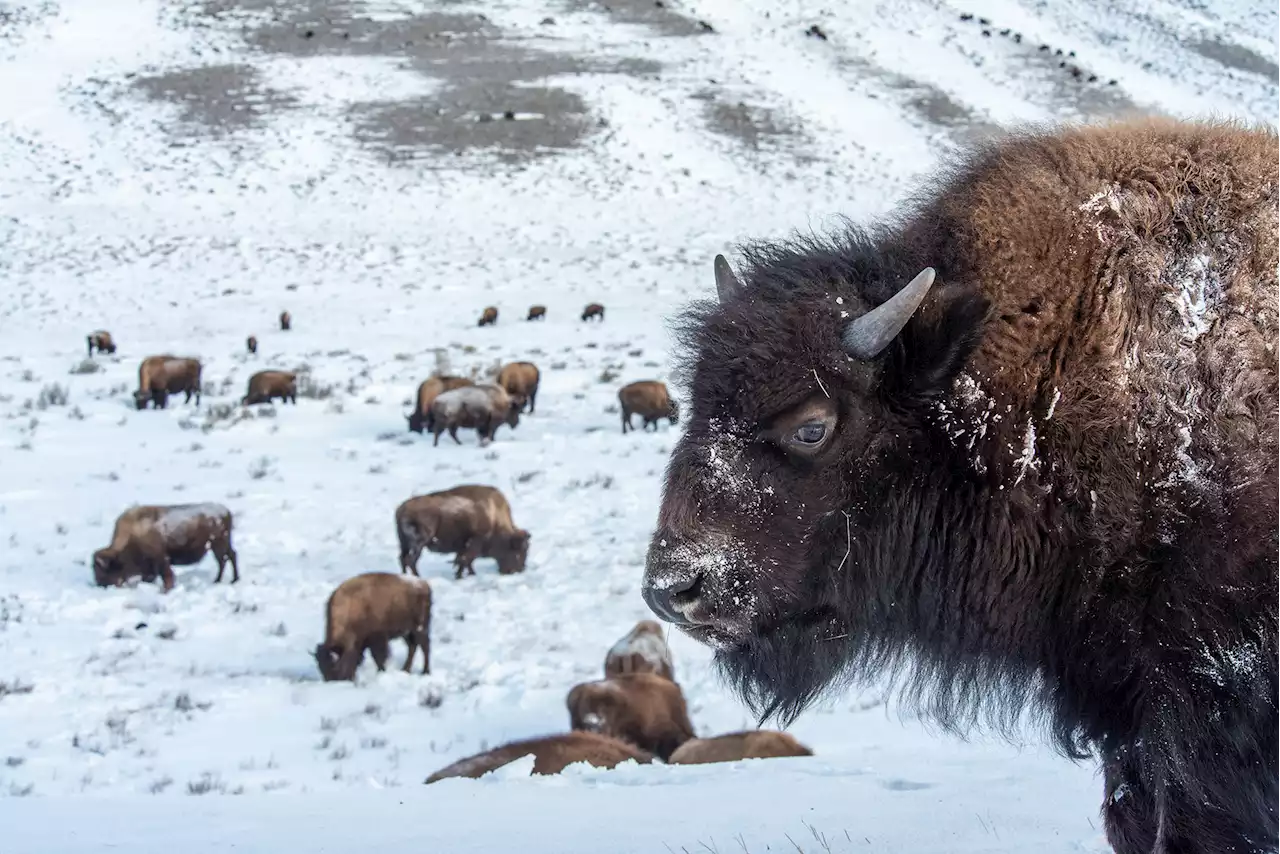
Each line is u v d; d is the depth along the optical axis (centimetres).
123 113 14312
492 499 3925
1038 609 1058
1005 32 17875
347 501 4822
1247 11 19325
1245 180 1067
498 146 13862
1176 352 1006
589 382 7044
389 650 3055
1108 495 1008
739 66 16588
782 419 1051
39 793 2119
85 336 8450
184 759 2394
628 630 3375
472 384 5959
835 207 12444
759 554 1063
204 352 8025
